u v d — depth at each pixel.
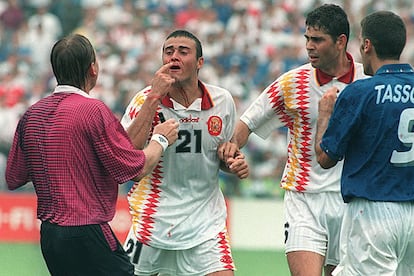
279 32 70.00
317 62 26.30
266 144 60.62
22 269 41.31
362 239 22.98
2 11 69.25
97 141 22.11
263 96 27.45
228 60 67.44
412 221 22.86
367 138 22.84
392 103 22.70
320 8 26.25
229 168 26.28
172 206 26.44
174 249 26.44
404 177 22.88
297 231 26.48
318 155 23.50
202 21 70.69
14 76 65.38
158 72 25.03
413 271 23.38
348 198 23.27
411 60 70.62
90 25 70.00
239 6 71.19
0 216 49.75
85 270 22.25
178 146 26.14
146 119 24.75
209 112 26.27
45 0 70.44
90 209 22.12
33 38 68.50
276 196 58.94
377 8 73.19
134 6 71.12
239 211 51.25
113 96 63.62
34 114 22.48
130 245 26.86
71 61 22.48
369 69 23.61
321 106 24.09
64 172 22.06
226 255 26.33
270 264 44.75
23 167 22.97
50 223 22.12
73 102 22.33
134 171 22.47
